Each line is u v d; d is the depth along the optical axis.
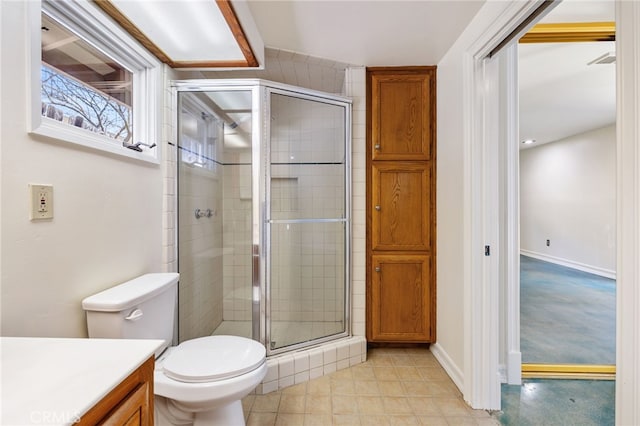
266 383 1.71
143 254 1.48
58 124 1.05
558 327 2.59
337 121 2.10
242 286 2.17
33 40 0.87
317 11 1.52
